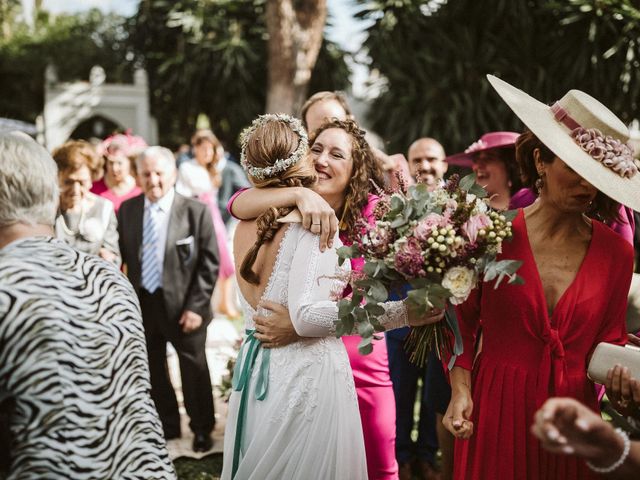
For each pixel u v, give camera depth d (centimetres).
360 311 215
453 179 219
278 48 1132
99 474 167
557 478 224
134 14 1953
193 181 715
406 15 1214
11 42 2011
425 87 1198
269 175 241
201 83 1781
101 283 180
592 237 230
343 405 234
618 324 230
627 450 154
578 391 225
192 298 440
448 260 207
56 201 186
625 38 1020
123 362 177
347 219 293
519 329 229
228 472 241
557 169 221
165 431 455
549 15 1112
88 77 2086
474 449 239
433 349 272
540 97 1105
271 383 232
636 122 1070
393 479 303
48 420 163
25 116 2073
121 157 545
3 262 170
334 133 295
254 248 229
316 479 228
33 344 165
